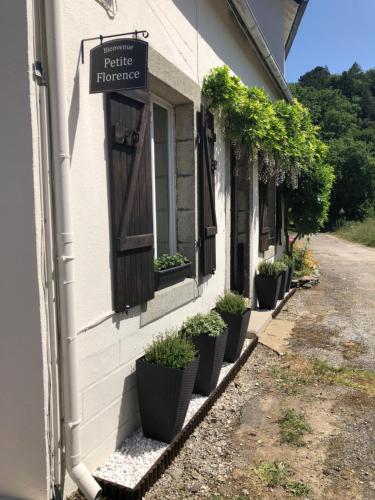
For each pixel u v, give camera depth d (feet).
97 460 9.78
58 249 8.27
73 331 8.46
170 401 10.52
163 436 10.81
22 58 7.64
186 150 14.97
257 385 15.19
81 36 8.87
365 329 22.54
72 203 8.75
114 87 8.53
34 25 7.71
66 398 8.50
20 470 8.55
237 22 19.25
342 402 14.03
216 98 16.56
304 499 9.40
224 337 13.83
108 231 9.92
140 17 11.23
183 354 10.85
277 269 25.59
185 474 10.15
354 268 46.01
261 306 25.23
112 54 8.51
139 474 9.57
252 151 19.92
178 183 15.17
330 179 35.37
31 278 8.01
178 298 13.73
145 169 11.14
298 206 35.99
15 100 7.75
